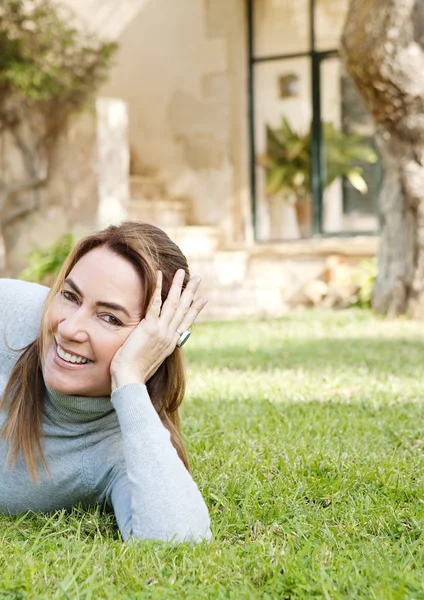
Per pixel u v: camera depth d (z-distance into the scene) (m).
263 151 13.60
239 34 13.50
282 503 2.87
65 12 13.26
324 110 13.20
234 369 6.34
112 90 14.27
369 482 3.19
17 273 12.54
